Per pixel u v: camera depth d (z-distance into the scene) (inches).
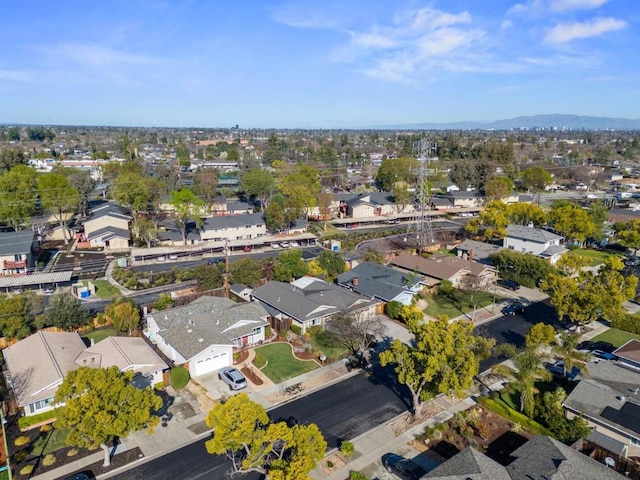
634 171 7052.2
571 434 1220.5
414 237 3614.7
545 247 2955.2
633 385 1386.6
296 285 2273.6
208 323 1814.7
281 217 3489.2
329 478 1125.7
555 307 2081.7
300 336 1884.8
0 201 3262.8
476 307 2230.6
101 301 2300.7
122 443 1243.2
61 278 2455.7
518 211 3513.8
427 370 1229.1
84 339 1839.3
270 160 7470.5
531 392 1364.4
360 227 4079.7
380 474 1143.0
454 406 1428.4
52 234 3501.5
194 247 3184.1
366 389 1528.1
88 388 1107.3
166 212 4116.6
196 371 1589.6
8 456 1176.8
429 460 1185.4
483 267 2532.0
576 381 1528.1
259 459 1003.3
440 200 4749.0
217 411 990.4
